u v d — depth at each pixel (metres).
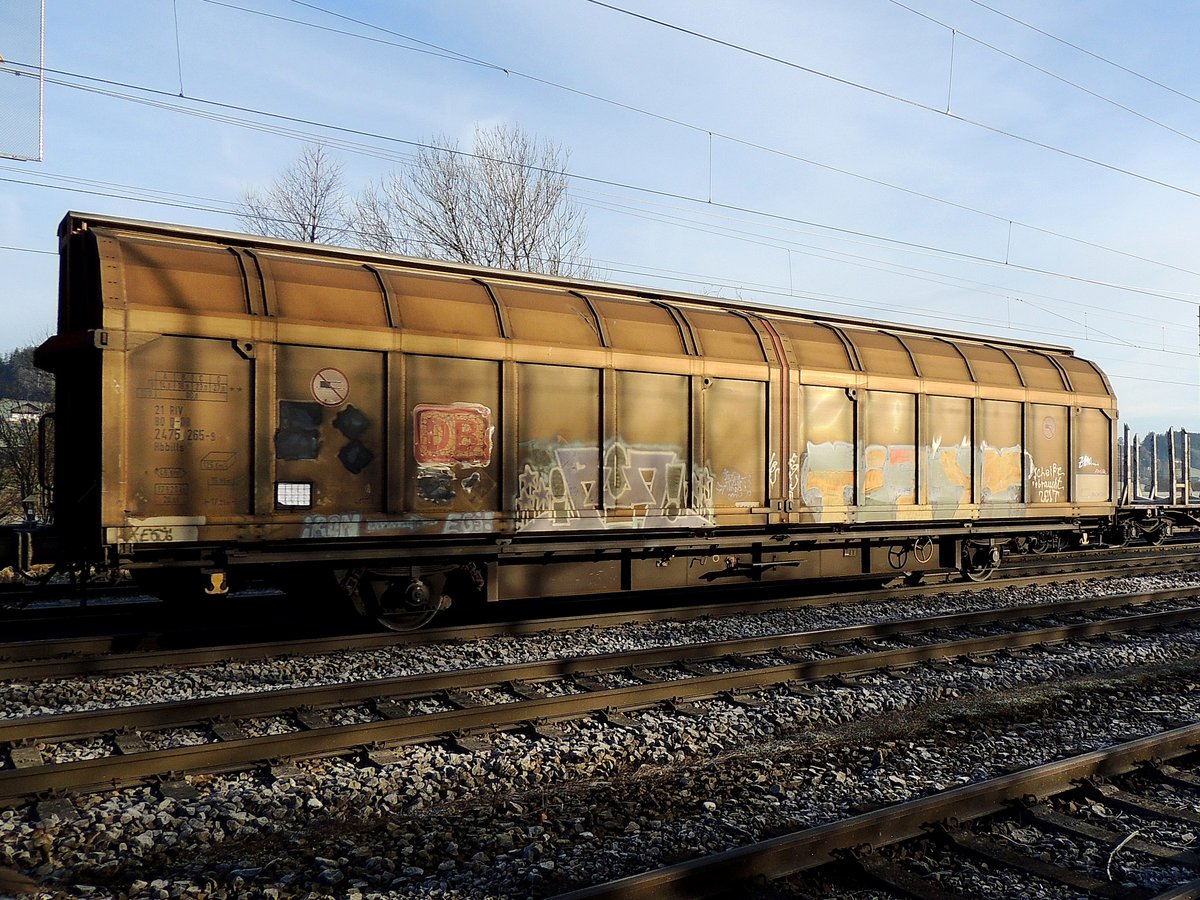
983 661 8.96
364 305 9.25
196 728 6.59
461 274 10.68
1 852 4.48
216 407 8.34
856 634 9.80
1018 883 4.37
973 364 14.27
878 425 12.92
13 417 27.17
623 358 10.68
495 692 7.58
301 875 4.33
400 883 4.25
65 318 9.04
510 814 5.09
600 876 4.32
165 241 8.85
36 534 8.62
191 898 4.09
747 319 12.25
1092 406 15.67
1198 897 4.02
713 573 11.98
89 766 5.29
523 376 10.06
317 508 8.82
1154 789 5.65
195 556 8.48
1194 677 8.61
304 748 5.93
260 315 8.57
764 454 11.80
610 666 8.35
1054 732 6.81
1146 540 21.86
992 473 14.20
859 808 5.17
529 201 29.11
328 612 10.05
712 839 4.75
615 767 5.97
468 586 10.43
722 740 6.54
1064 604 11.69
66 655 8.79
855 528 12.98
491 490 9.84
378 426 9.19
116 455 7.81
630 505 10.73
